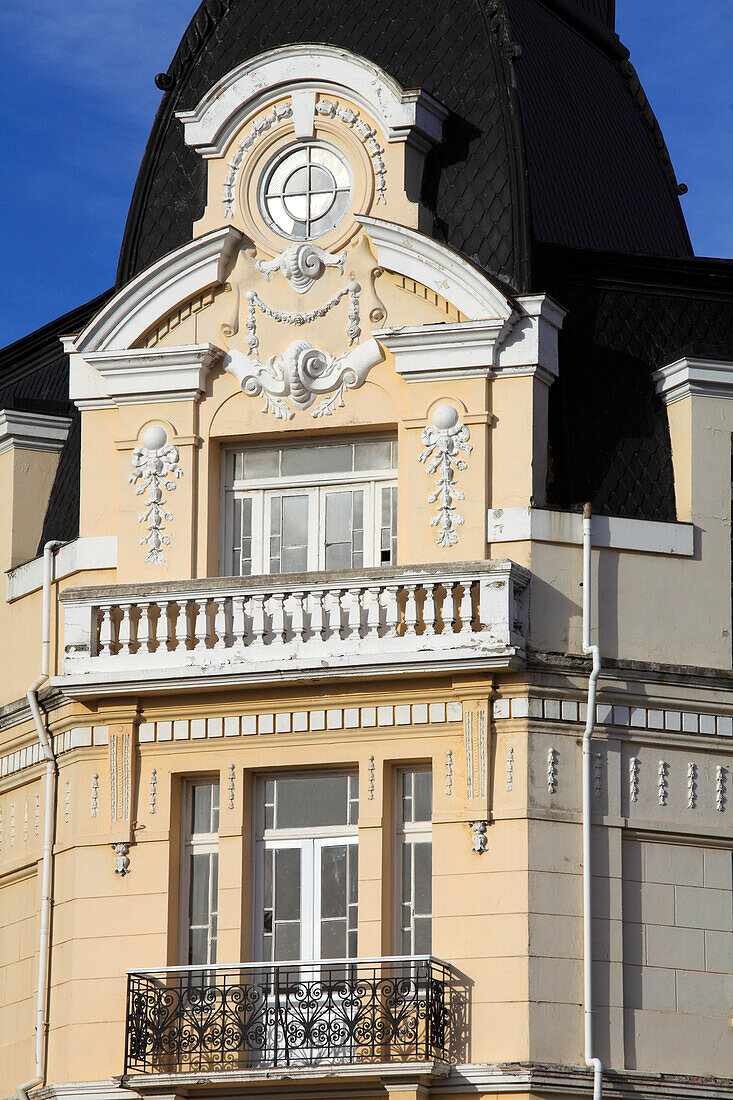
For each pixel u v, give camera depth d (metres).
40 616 45.72
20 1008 44.38
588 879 40.97
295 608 42.06
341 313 43.94
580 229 45.44
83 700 43.53
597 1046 40.50
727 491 43.66
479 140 44.22
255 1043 40.94
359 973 41.12
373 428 43.66
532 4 47.66
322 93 44.62
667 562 42.91
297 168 44.75
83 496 44.72
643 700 42.06
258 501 44.41
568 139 46.41
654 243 48.06
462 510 42.41
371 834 41.75
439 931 40.94
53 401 48.00
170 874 42.62
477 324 42.38
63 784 44.12
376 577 41.47
